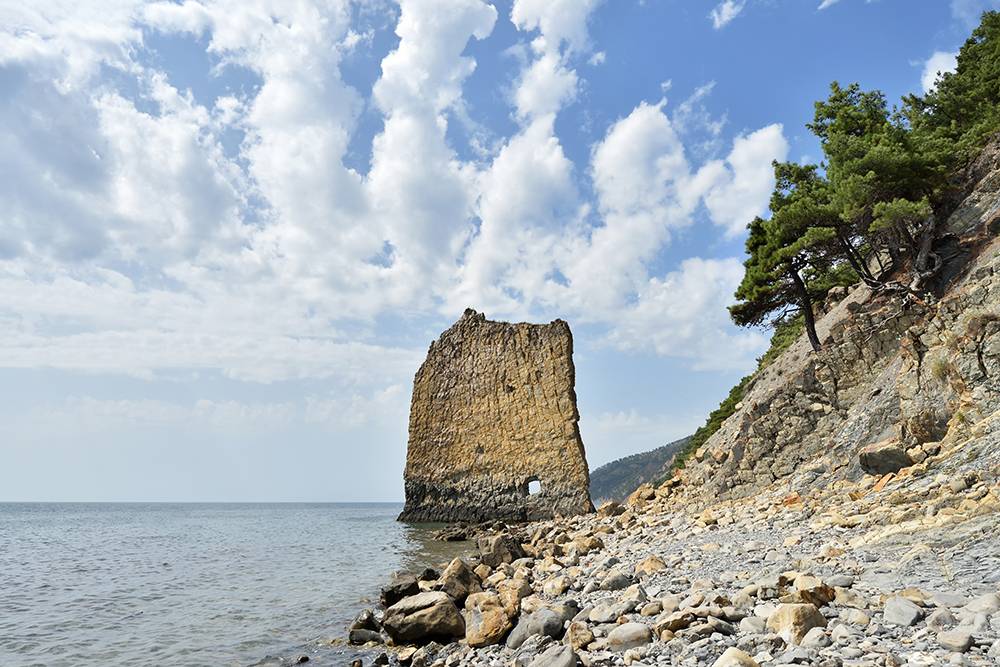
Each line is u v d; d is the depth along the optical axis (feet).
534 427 185.68
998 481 44.98
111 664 45.09
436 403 204.13
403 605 46.73
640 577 45.65
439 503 195.52
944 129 121.90
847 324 96.07
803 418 94.99
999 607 24.09
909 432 71.51
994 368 61.82
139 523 300.40
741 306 121.70
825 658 21.77
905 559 35.55
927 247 92.89
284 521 298.15
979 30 162.71
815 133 131.85
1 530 245.86
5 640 53.21
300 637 50.83
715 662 23.02
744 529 61.87
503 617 40.19
